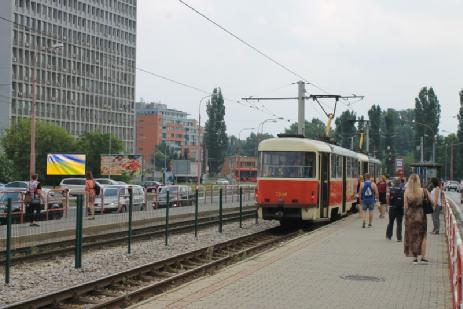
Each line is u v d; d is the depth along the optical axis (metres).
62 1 137.62
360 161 38.78
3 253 18.02
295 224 31.70
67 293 12.03
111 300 11.48
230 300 10.54
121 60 157.50
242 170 118.81
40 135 99.19
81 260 16.48
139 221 27.70
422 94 117.38
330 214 29.48
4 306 10.44
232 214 36.50
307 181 27.11
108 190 34.41
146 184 86.38
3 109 123.50
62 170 62.88
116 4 155.25
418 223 15.18
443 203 30.56
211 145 140.75
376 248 18.28
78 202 15.94
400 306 10.19
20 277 14.75
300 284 12.19
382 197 31.02
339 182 31.34
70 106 140.38
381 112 123.88
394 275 13.44
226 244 21.72
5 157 82.75
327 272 13.76
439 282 12.59
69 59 139.88
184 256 17.98
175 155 188.00
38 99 131.12
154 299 10.59
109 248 21.06
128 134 160.38
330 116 40.81
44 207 25.61
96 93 148.62
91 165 107.94
